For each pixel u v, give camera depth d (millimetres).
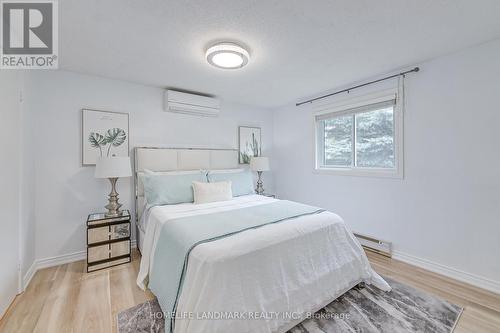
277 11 1522
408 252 2484
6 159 1672
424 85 2338
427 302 1774
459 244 2125
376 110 2844
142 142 2949
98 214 2572
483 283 1979
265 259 1447
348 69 2516
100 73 2561
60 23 1627
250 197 3025
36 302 1764
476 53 2006
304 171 3773
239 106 3934
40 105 2330
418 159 2396
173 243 1596
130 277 2160
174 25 1669
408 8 1508
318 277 1661
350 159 3182
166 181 2635
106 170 2297
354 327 1517
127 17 1568
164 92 3113
